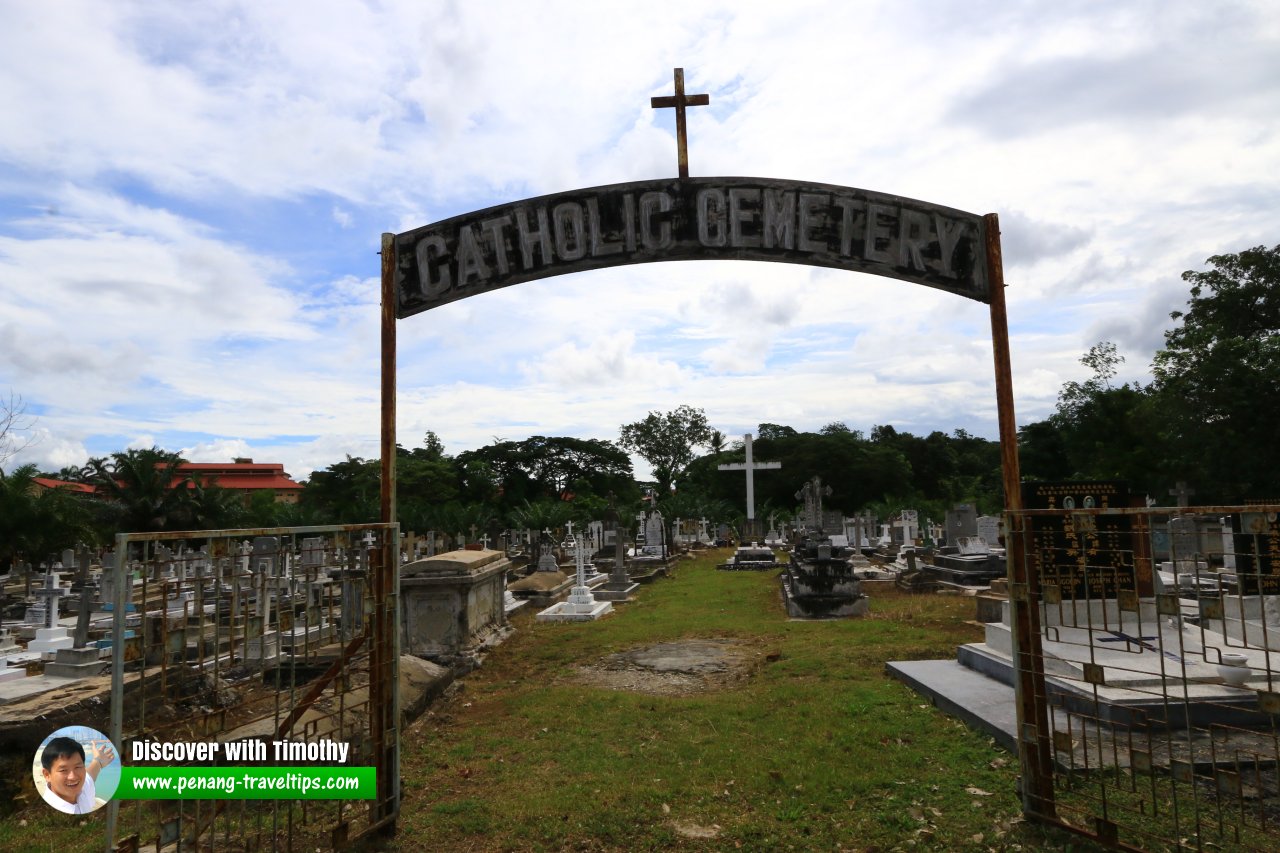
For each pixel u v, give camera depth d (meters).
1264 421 23.12
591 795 5.20
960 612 13.52
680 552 34.22
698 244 5.09
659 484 69.94
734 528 43.94
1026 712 4.52
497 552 13.73
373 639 4.61
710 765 5.70
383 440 4.81
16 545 22.55
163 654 3.55
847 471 64.06
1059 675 6.65
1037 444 42.94
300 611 11.66
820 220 5.06
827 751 5.87
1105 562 8.30
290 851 4.12
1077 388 36.91
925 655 9.20
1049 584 4.42
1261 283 27.12
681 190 5.13
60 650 9.39
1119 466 32.47
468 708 8.19
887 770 5.42
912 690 7.49
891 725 6.43
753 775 5.44
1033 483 8.92
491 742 6.65
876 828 4.55
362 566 5.66
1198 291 28.91
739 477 67.56
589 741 6.50
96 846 4.94
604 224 5.14
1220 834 3.79
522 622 14.76
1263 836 4.11
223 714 3.94
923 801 4.88
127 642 3.39
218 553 3.74
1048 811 4.41
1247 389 23.41
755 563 25.56
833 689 7.71
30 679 8.72
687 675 9.20
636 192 5.14
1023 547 4.54
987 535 23.16
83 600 9.66
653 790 5.22
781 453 66.75
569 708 7.60
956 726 6.30
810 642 10.56
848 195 5.04
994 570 17.89
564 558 28.59
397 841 4.57
